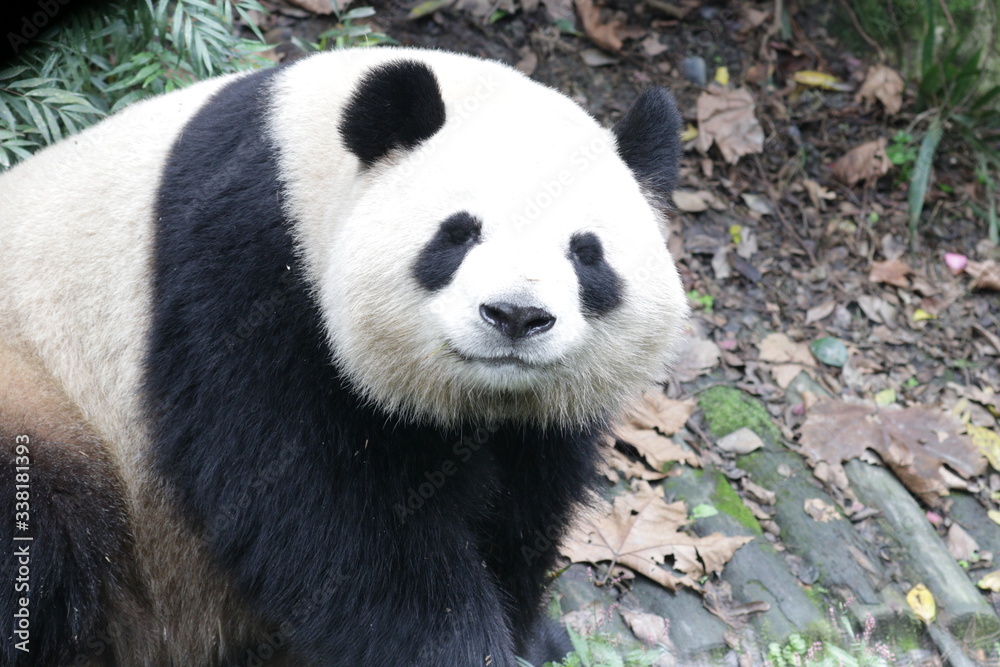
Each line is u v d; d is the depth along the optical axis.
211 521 3.59
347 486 3.47
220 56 5.33
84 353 3.77
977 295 7.00
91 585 3.69
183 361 3.52
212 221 3.50
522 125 3.36
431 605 3.56
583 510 4.29
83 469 3.68
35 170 4.09
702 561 4.97
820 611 4.95
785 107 7.67
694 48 7.75
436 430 3.65
